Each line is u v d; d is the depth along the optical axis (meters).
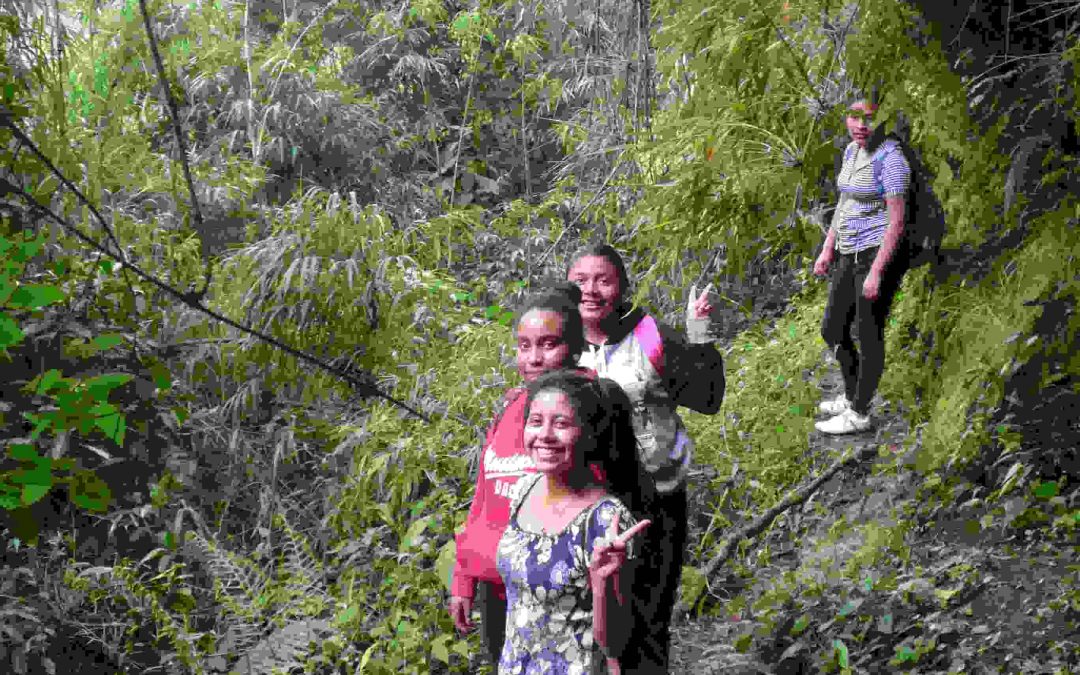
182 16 7.58
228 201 6.90
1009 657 4.18
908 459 5.45
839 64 4.63
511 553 3.27
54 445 3.90
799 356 7.09
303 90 7.88
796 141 4.62
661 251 4.86
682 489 3.97
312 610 4.81
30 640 4.28
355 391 5.96
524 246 8.14
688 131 4.62
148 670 4.56
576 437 3.18
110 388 3.71
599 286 3.99
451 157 9.63
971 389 5.16
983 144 5.06
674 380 4.00
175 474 5.14
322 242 5.93
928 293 5.79
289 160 7.94
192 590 5.06
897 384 6.21
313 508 5.69
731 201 4.63
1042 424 5.19
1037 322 4.93
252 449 5.70
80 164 5.53
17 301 3.58
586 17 8.25
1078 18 5.10
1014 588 4.60
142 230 5.78
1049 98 4.96
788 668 4.47
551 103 9.32
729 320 7.91
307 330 5.84
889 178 5.61
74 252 5.07
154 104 7.47
